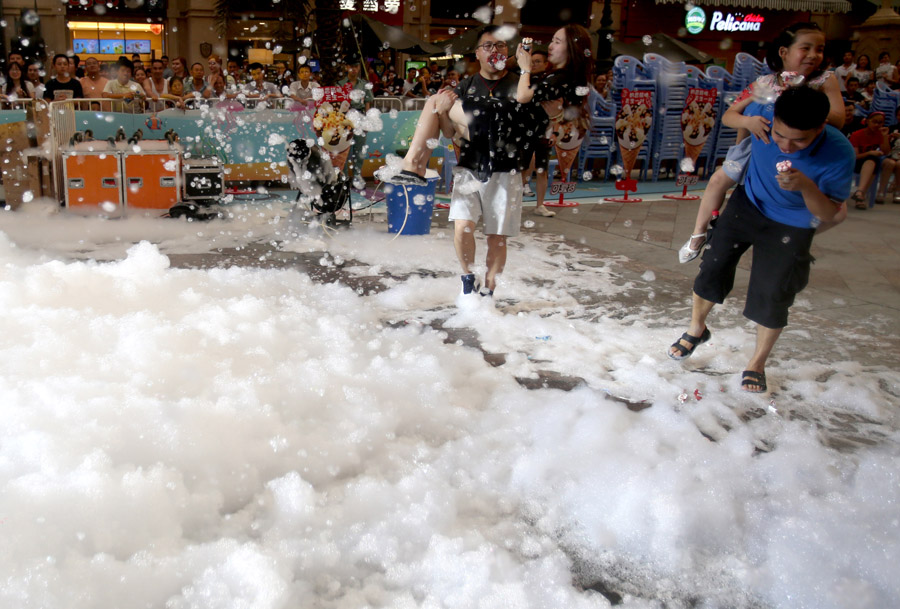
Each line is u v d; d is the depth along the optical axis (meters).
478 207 4.17
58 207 6.74
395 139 9.17
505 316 4.20
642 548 2.16
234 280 4.40
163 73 9.14
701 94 10.52
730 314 4.45
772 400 3.21
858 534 2.17
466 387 3.20
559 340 3.85
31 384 2.68
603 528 2.22
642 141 9.65
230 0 14.88
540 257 5.78
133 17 16.11
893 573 2.03
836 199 2.87
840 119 2.97
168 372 2.91
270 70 10.84
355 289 4.70
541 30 18.81
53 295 3.59
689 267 5.61
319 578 1.96
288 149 6.15
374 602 1.88
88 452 2.30
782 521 2.23
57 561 1.90
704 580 2.04
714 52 20.53
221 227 6.49
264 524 2.15
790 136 2.71
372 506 2.26
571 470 2.50
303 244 5.91
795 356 3.77
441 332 3.88
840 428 2.98
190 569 1.93
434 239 6.23
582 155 10.29
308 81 8.20
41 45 10.70
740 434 2.83
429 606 1.85
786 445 2.78
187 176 6.77
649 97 9.57
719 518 2.25
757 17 20.41
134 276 4.10
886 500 2.38
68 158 6.46
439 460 2.54
